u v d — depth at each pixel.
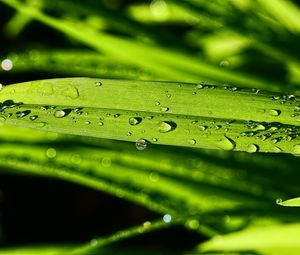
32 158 0.31
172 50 0.31
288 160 0.31
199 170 0.31
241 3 0.32
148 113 0.24
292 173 0.31
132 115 0.24
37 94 0.24
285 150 0.23
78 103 0.24
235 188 0.31
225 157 0.31
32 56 0.34
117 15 0.32
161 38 0.33
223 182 0.31
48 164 0.31
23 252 0.32
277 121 0.24
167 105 0.24
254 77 0.31
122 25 0.32
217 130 0.23
